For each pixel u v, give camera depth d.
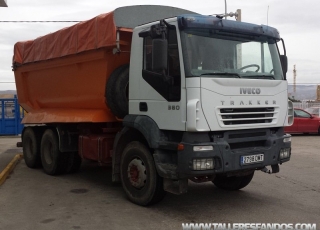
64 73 8.80
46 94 9.83
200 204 6.77
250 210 6.43
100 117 7.68
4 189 7.93
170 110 5.91
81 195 7.42
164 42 5.68
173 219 5.94
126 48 7.13
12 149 14.34
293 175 9.45
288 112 6.78
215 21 5.91
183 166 5.62
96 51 7.36
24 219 5.96
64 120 8.59
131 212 6.29
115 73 7.31
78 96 8.41
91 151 7.91
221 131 5.82
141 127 6.33
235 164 5.80
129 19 6.99
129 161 6.78
